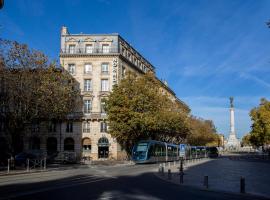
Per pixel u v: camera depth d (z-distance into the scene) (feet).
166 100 244.63
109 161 230.07
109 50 267.59
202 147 336.08
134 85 224.33
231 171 135.95
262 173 127.03
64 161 197.77
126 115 217.97
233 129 526.98
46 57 152.97
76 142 261.65
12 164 144.05
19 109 145.69
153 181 92.22
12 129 147.64
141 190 72.43
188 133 319.47
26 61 147.23
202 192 73.20
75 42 269.23
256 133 286.46
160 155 210.18
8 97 144.66
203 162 213.25
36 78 149.69
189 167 160.56
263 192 74.23
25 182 85.20
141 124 215.51
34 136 253.44
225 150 531.91
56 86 155.84
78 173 116.16
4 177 101.60
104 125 261.85
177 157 247.50
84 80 265.75
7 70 142.82
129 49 293.23
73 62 266.77
